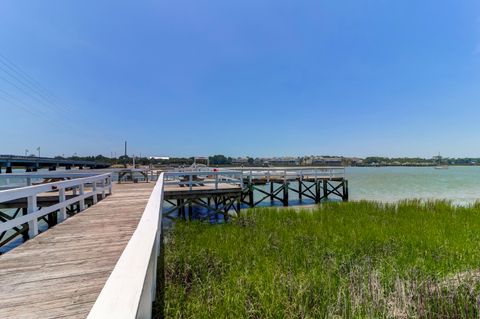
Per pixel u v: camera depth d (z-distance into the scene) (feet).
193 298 11.51
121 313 2.64
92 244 12.17
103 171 48.24
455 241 19.17
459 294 11.59
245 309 10.69
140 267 3.72
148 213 7.30
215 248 18.20
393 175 159.94
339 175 61.87
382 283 12.88
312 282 12.90
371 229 23.34
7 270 9.23
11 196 12.35
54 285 8.11
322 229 23.75
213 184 45.29
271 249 18.30
